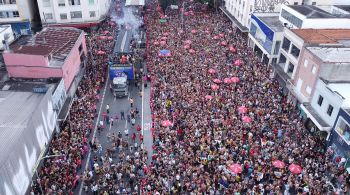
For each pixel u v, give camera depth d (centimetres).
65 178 3094
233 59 5603
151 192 2953
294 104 4419
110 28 7031
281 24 5600
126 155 3559
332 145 3575
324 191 3016
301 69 4262
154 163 3347
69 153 3425
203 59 5519
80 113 4128
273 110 4162
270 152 3434
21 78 4094
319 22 5012
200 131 3706
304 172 3166
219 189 3078
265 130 3769
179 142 3606
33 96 3619
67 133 3666
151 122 4234
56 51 4397
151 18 7688
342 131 3397
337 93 3488
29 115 3253
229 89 4625
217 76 4950
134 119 4178
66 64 4219
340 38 4503
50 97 3456
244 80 4875
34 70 4034
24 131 2789
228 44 6247
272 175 3166
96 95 4709
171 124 3703
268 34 5231
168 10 8231
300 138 3716
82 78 4919
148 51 5897
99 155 3600
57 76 4047
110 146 3769
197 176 3147
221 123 3859
